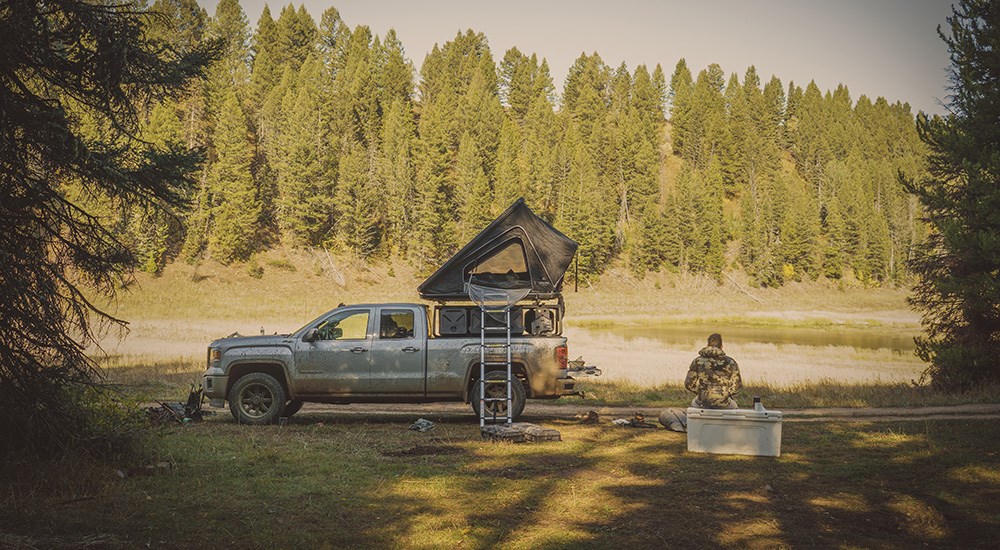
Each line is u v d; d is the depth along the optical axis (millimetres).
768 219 141375
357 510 6336
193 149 7754
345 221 98062
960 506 6609
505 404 11883
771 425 9031
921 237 143125
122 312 62375
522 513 6309
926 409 14711
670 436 10734
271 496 6715
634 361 32281
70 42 6797
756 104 195375
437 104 133875
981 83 21375
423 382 11828
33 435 7160
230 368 11773
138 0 7305
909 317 103375
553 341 11961
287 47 156375
